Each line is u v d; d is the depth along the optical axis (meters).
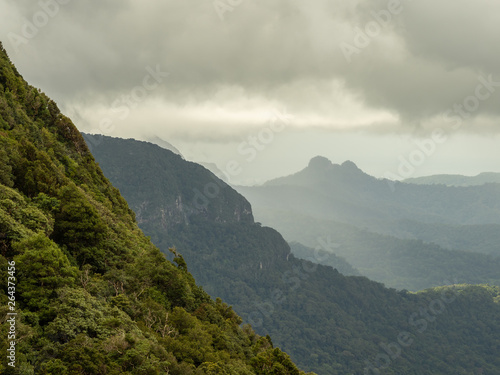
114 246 77.12
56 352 43.56
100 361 44.28
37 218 61.31
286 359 71.75
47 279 51.16
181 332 65.50
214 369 57.19
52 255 53.97
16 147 75.00
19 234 55.72
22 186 70.75
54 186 73.31
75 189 75.56
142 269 75.38
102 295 60.72
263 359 70.56
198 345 62.88
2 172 66.62
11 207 59.09
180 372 51.59
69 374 41.62
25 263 51.50
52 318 48.44
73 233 68.06
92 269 68.44
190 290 83.62
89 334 48.78
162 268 76.25
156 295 71.75
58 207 69.44
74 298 51.19
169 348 57.56
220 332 74.75
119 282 67.88
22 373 39.03
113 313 54.78
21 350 41.88
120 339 48.09
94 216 71.75
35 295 49.34
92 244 71.19
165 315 66.00
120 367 45.19
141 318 62.22
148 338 55.41
